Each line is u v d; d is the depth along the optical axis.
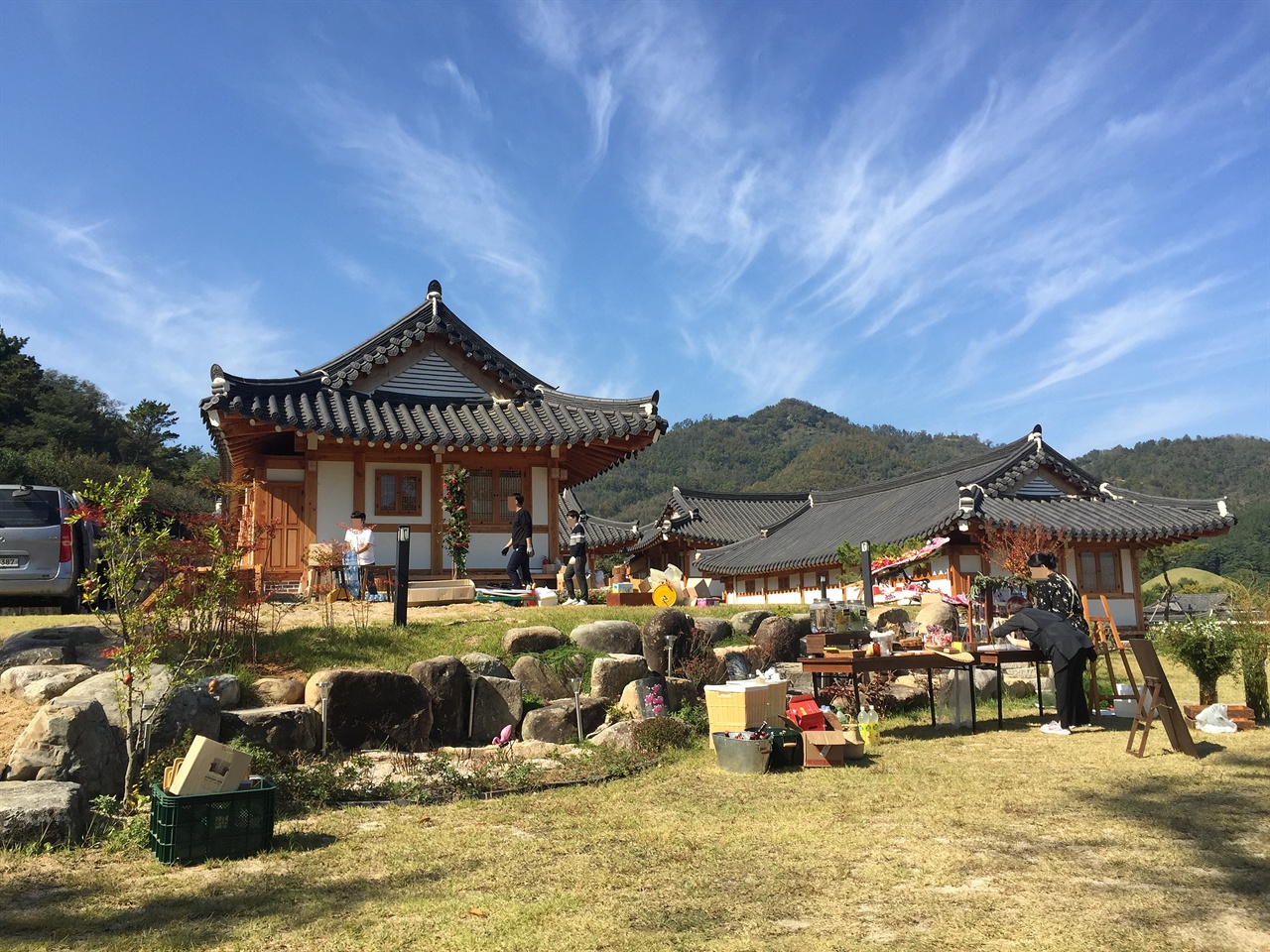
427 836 5.76
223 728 7.24
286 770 6.78
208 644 8.71
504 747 8.59
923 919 4.15
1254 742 8.66
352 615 11.80
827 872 4.89
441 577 16.98
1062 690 9.56
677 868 5.01
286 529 16.42
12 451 44.91
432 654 9.88
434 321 17.91
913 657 9.55
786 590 32.72
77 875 4.98
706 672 10.68
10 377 53.28
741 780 7.38
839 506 36.34
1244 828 5.58
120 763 6.32
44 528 12.04
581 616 11.86
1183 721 8.07
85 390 61.06
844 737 8.02
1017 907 4.27
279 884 4.82
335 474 16.69
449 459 17.28
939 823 5.86
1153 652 8.24
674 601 13.95
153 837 5.38
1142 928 3.97
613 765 7.86
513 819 6.18
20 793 5.52
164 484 50.94
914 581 22.48
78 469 46.34
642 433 17.16
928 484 31.06
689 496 44.06
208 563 8.46
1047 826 5.73
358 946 3.94
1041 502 26.11
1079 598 9.91
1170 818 5.83
